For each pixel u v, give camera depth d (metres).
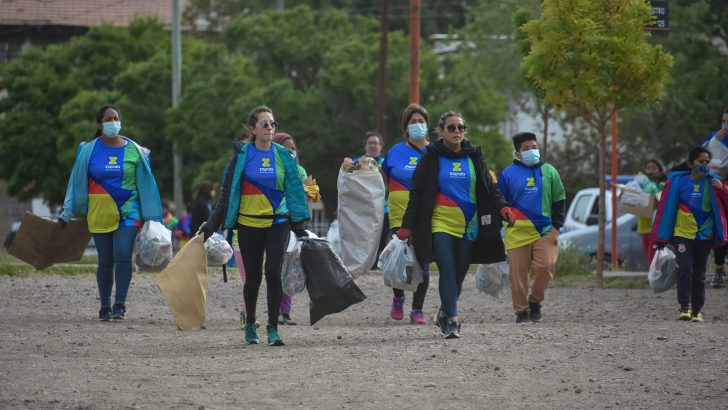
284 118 65.50
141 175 22.17
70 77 75.31
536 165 21.39
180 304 17.78
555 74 28.80
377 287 29.92
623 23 28.64
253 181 17.52
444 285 17.94
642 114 61.75
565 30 28.56
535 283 21.55
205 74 69.00
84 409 12.27
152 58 71.94
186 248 17.94
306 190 21.62
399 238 17.98
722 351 16.52
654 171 33.66
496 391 13.40
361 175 22.83
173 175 71.75
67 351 17.05
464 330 19.33
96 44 75.69
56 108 74.88
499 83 68.12
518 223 21.34
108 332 19.75
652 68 28.73
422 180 18.02
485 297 27.95
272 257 17.56
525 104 70.38
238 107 64.31
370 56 67.31
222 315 23.80
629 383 13.99
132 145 22.22
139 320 22.19
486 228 18.05
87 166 21.95
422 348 16.77
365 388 13.53
